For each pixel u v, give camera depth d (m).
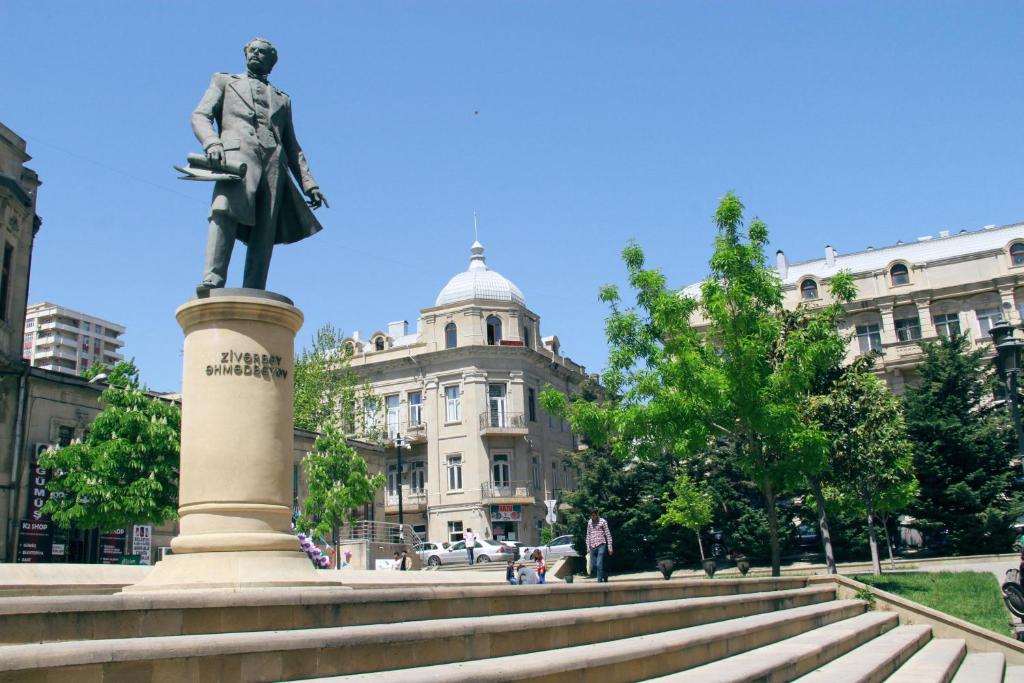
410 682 4.27
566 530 42.38
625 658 6.18
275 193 8.43
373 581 11.63
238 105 8.40
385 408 53.62
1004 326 15.27
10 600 4.33
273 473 7.31
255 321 7.51
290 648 4.51
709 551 36.03
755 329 18.92
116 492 20.75
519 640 6.12
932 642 14.79
